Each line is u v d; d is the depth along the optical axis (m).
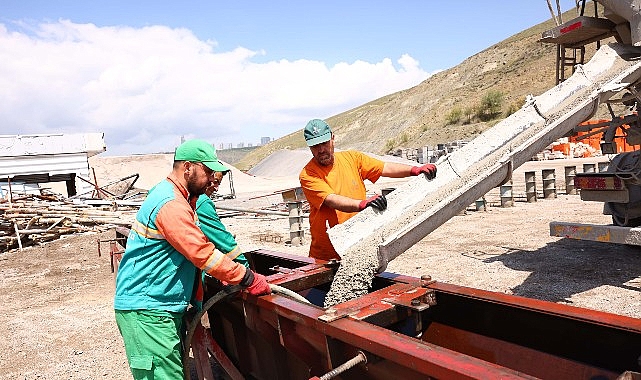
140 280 2.82
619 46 4.79
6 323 6.37
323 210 4.01
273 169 39.75
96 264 9.87
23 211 13.20
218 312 4.20
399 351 2.01
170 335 2.88
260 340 3.61
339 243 3.42
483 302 2.73
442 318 2.97
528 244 7.92
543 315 2.48
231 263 2.77
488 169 3.64
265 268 4.62
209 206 3.27
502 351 2.67
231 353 4.17
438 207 3.37
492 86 72.88
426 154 36.53
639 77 4.64
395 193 3.49
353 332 2.28
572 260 6.68
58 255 11.11
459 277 6.32
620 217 6.48
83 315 6.47
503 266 6.67
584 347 2.35
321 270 3.66
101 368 4.69
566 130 4.19
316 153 3.83
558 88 4.34
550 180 13.42
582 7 6.13
